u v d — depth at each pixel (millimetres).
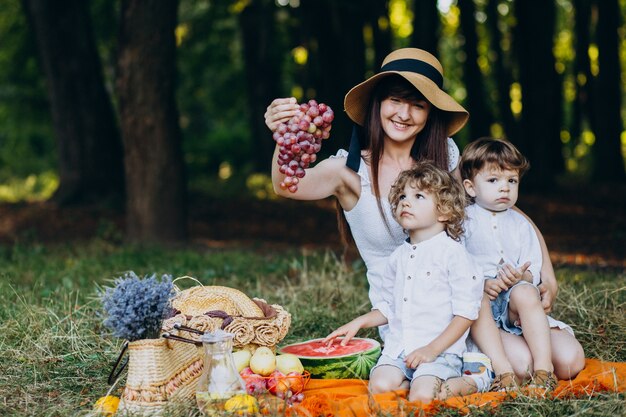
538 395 3742
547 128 17156
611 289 5973
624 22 24156
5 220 14281
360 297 6258
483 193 4324
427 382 3779
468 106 17750
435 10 14289
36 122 20203
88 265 8188
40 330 5055
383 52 14898
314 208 16359
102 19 17781
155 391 3617
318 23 16422
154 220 10539
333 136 16859
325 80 16750
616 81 18578
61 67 15219
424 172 4074
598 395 3801
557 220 13914
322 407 3752
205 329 3945
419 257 4090
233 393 3574
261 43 18312
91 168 15422
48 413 3812
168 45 10195
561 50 26922
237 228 14000
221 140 27188
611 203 15602
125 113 10375
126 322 3572
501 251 4336
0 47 18234
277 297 6324
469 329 4191
